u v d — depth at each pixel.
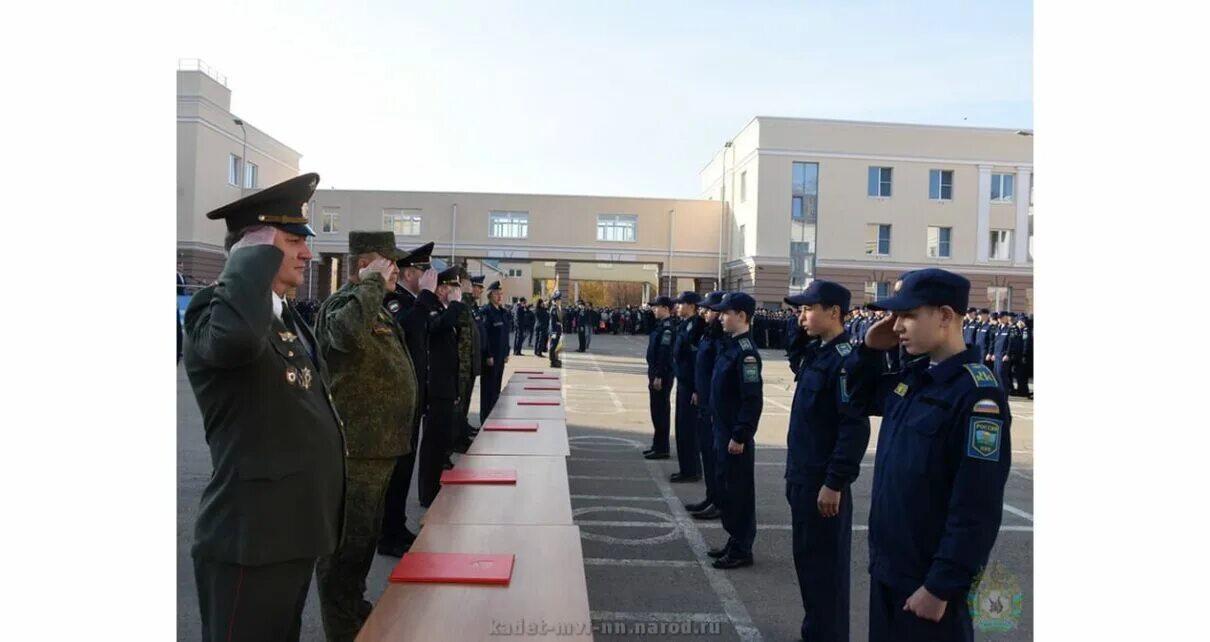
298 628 2.69
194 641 3.75
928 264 33.84
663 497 6.91
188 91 27.36
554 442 4.70
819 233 33.81
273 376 2.52
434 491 6.29
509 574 2.49
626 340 34.84
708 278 38.28
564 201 37.19
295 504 2.54
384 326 4.17
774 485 7.50
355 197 36.41
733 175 37.44
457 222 36.84
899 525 2.59
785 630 4.15
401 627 2.14
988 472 2.38
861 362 3.41
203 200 27.97
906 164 33.88
